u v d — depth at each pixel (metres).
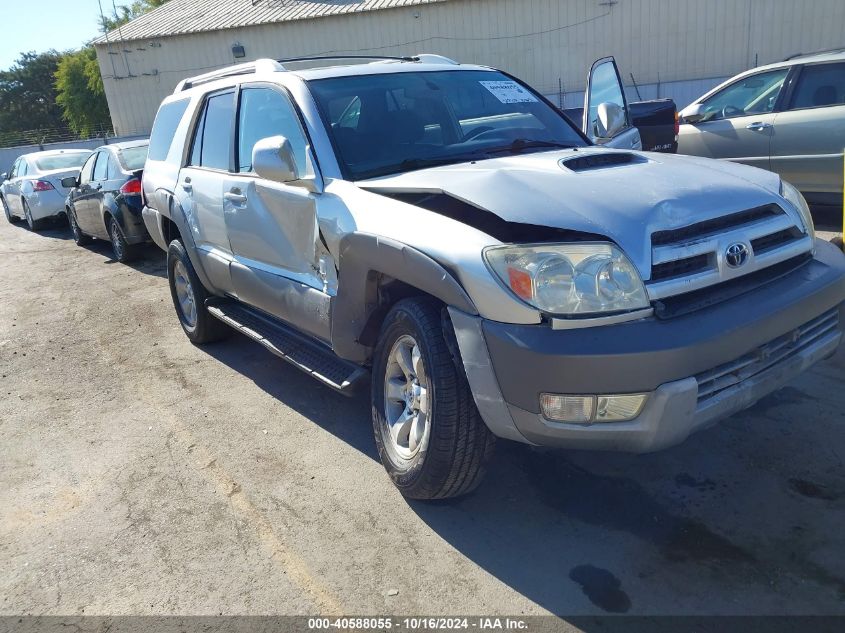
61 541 3.16
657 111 7.98
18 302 7.81
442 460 2.83
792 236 2.95
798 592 2.46
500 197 2.67
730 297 2.62
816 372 4.11
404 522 3.07
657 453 3.42
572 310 2.43
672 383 2.38
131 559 2.98
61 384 5.12
